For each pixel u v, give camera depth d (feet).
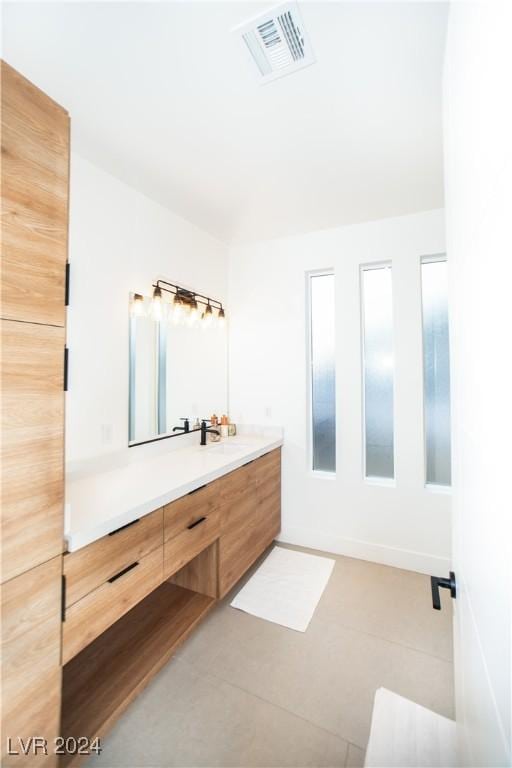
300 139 5.40
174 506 5.33
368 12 3.41
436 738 4.22
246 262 9.97
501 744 1.37
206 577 6.70
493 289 1.48
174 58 3.91
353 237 8.61
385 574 7.88
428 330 8.21
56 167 3.45
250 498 7.74
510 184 1.19
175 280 8.02
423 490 7.98
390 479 8.58
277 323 9.59
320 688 4.95
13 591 3.11
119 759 4.02
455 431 3.23
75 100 4.55
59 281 3.51
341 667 5.32
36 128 3.24
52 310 3.44
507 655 1.27
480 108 1.66
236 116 4.88
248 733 4.32
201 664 5.38
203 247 9.03
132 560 4.54
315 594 7.13
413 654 5.57
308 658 5.50
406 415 8.10
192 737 4.27
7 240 3.02
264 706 4.67
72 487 5.30
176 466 6.59
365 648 5.70
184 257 8.31
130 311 6.81
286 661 5.43
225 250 10.06
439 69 4.06
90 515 4.21
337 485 8.85
